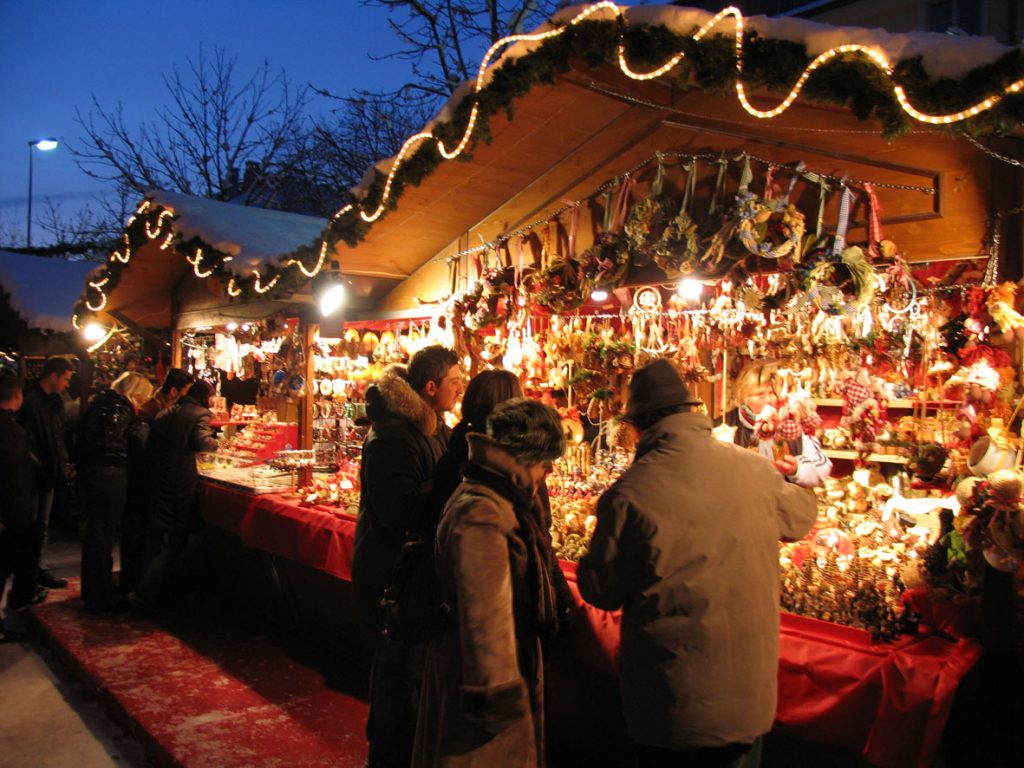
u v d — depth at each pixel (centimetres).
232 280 562
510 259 448
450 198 439
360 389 585
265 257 536
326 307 547
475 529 208
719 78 278
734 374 397
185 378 585
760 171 331
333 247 474
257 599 531
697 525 197
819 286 296
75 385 950
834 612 249
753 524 203
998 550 217
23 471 509
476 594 203
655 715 197
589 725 302
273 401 701
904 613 237
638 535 199
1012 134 261
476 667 200
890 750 209
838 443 416
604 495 207
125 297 808
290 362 626
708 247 334
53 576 640
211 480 542
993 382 273
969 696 221
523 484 220
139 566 549
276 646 474
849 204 311
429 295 512
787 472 348
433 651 224
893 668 215
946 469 316
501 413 219
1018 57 222
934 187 291
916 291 302
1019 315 272
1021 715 221
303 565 472
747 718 196
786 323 352
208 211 619
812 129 310
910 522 295
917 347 329
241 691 404
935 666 211
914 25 744
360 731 359
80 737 371
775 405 354
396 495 281
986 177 281
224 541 563
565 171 406
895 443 331
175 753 334
